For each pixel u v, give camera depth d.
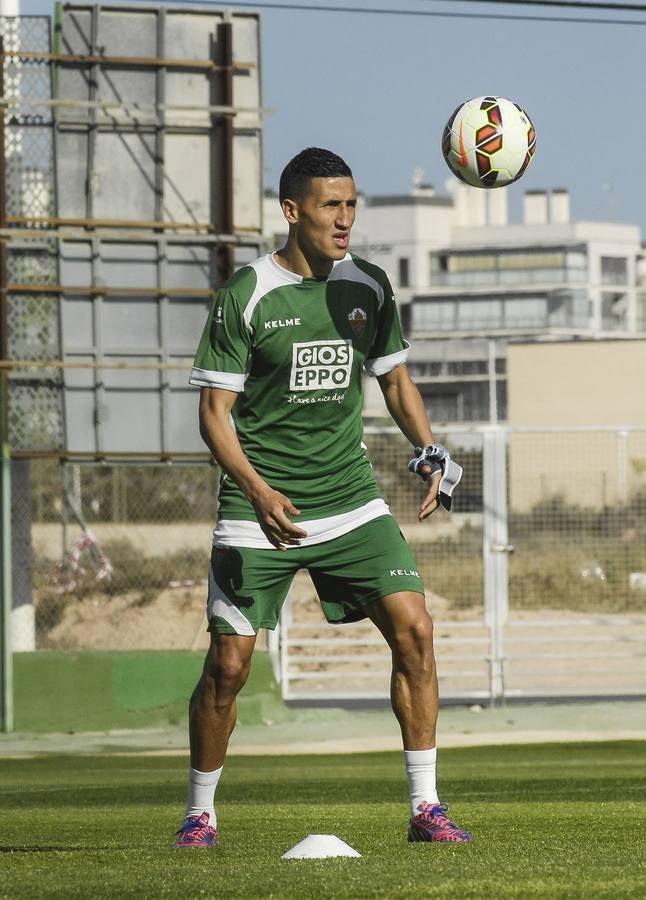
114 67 50.16
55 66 49.69
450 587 57.12
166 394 49.47
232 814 21.45
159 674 46.69
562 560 55.00
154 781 32.44
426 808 14.65
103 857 13.69
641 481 55.34
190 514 75.25
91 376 49.22
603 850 13.53
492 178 19.00
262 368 14.75
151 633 64.00
